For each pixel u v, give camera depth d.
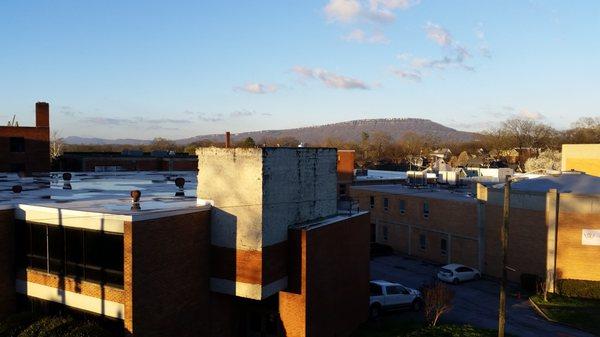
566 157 56.50
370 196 52.22
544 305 29.50
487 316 27.66
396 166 124.62
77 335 15.62
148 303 16.34
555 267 33.12
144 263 16.19
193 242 18.23
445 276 35.84
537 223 34.09
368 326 24.92
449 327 24.41
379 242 50.75
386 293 27.39
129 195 23.66
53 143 112.12
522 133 145.88
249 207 18.19
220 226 18.83
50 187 28.23
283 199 19.38
